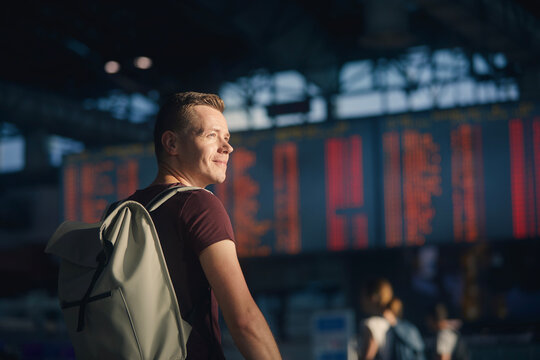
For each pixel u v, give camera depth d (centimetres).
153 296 123
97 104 1662
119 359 121
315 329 551
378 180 817
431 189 796
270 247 849
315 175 844
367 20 1005
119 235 126
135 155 938
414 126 812
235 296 126
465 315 1034
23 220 1598
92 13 1229
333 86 1395
